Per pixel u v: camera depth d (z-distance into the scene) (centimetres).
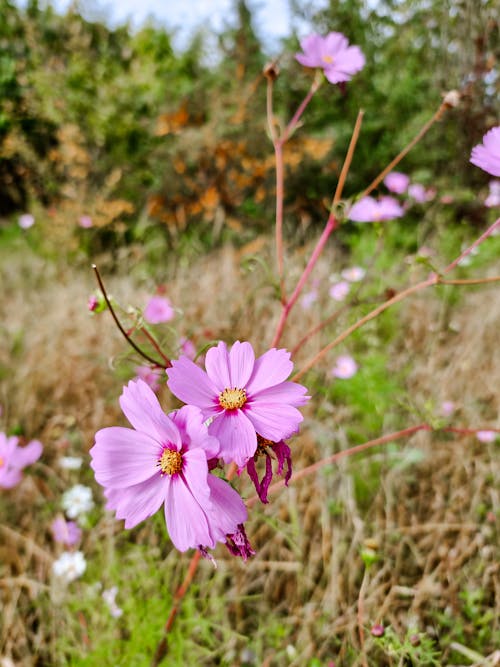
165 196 135
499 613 43
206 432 21
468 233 111
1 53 148
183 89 148
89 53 144
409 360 73
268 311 80
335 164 151
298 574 46
